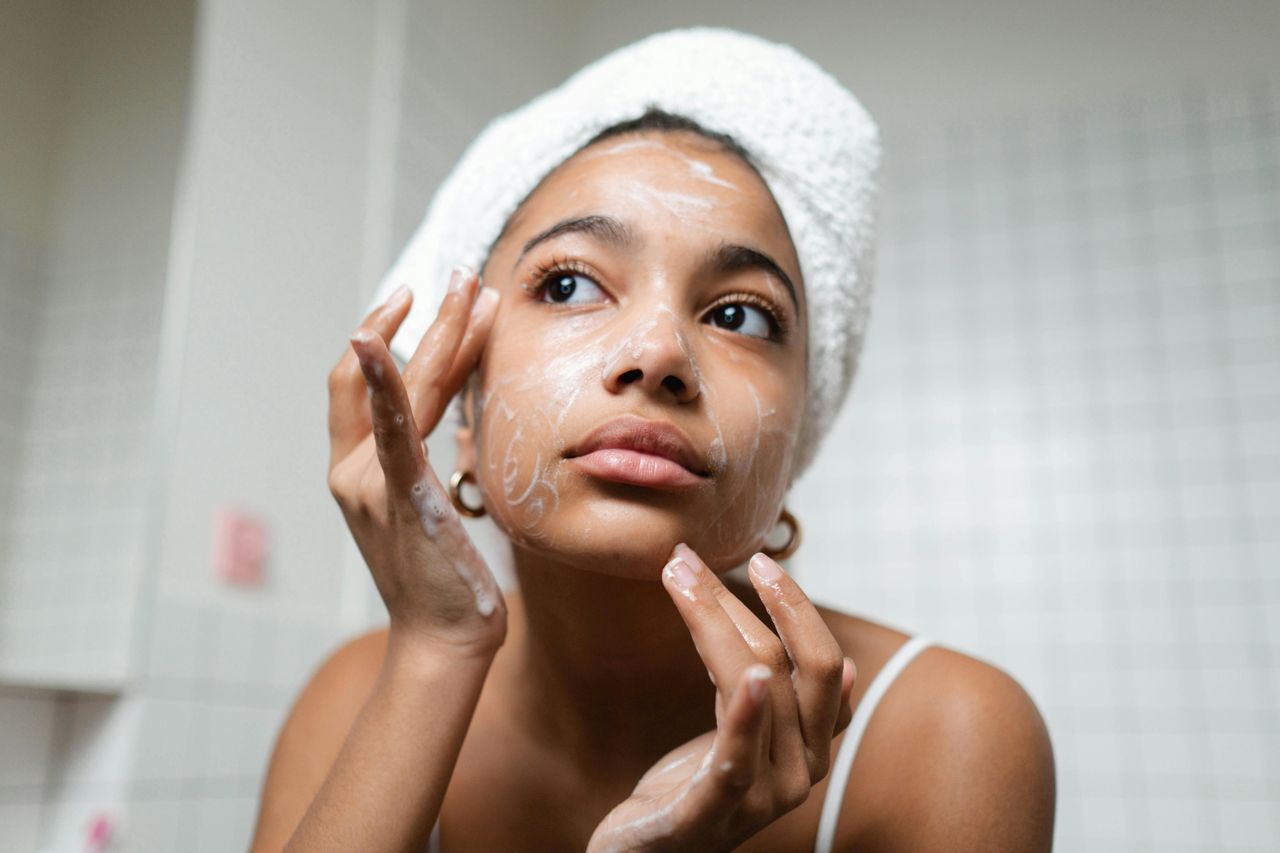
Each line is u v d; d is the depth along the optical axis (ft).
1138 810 5.99
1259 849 5.79
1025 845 1.99
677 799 1.45
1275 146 6.48
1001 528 6.48
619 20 7.63
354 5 5.30
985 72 7.04
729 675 1.45
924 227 6.97
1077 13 6.97
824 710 1.52
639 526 1.66
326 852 1.73
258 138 4.47
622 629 1.98
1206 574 6.16
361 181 5.20
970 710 2.10
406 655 1.85
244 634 4.15
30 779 3.47
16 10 3.54
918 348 6.84
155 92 4.00
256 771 4.14
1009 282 6.77
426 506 1.78
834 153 2.23
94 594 3.55
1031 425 6.57
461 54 6.17
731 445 1.76
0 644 3.26
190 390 3.98
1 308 3.38
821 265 2.19
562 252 1.91
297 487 4.55
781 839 2.06
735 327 1.96
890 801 2.05
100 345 3.68
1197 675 6.05
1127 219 6.66
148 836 3.60
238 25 4.40
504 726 2.32
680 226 1.89
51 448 3.48
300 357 4.63
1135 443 6.40
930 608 6.49
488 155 2.36
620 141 2.08
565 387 1.74
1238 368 6.32
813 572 6.70
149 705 3.66
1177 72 6.73
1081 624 6.26
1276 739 5.87
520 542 1.81
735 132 2.09
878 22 7.25
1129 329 6.54
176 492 3.88
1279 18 6.64
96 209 3.72
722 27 7.42
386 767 1.78
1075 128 6.83
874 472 6.75
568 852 2.17
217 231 4.18
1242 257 6.43
